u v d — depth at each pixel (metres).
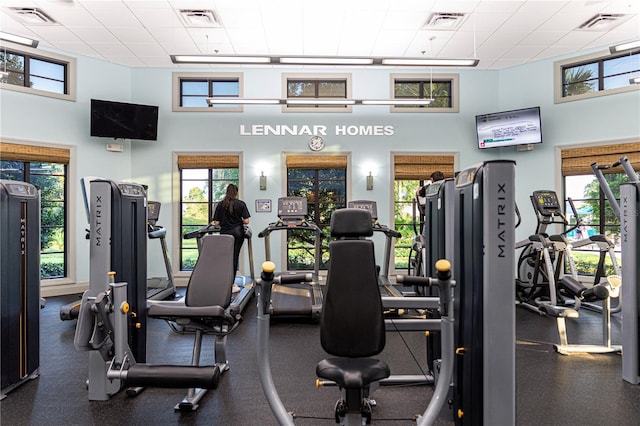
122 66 6.89
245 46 6.09
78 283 6.35
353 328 1.78
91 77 6.57
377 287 1.82
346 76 7.16
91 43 6.00
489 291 1.81
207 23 5.34
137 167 6.98
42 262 6.25
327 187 7.32
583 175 6.49
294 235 7.36
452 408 2.29
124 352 2.21
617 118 6.11
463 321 2.10
